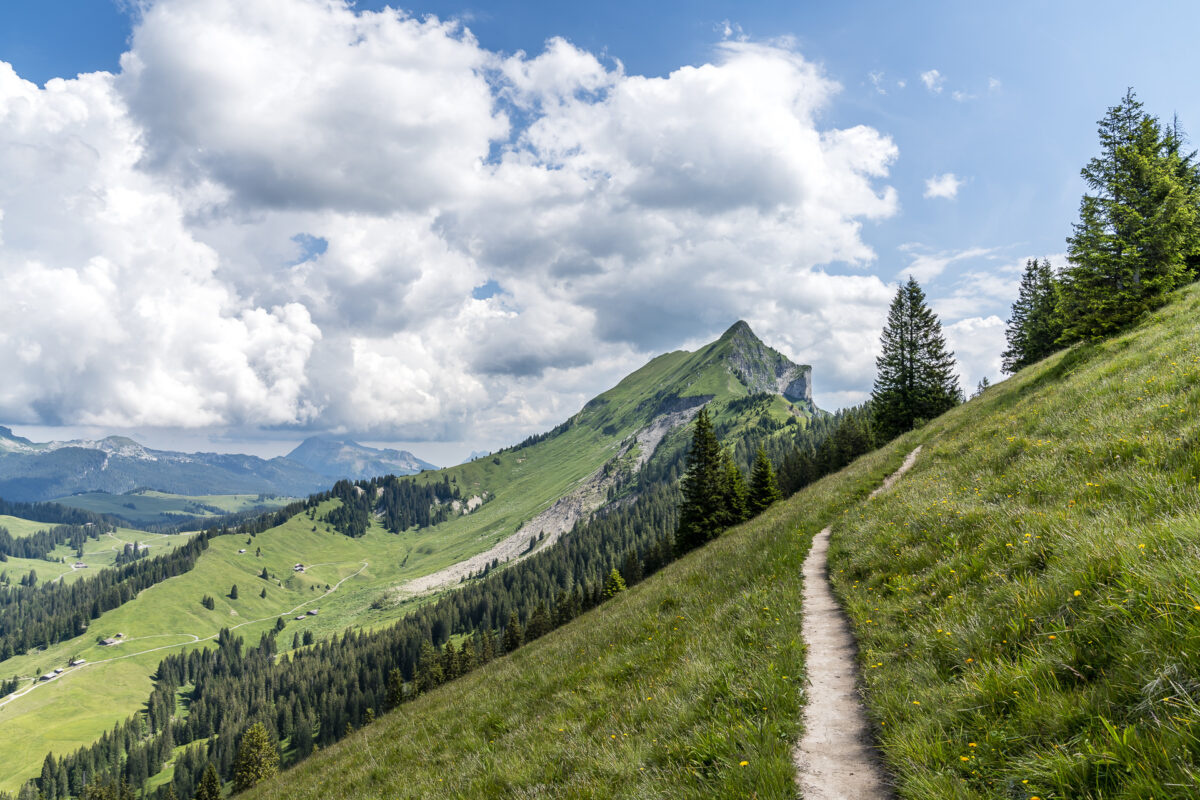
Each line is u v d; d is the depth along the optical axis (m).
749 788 5.26
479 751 10.66
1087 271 30.80
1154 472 7.98
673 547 56.69
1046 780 3.90
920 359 56.19
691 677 8.82
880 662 7.30
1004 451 14.71
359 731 24.28
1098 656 4.73
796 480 88.94
